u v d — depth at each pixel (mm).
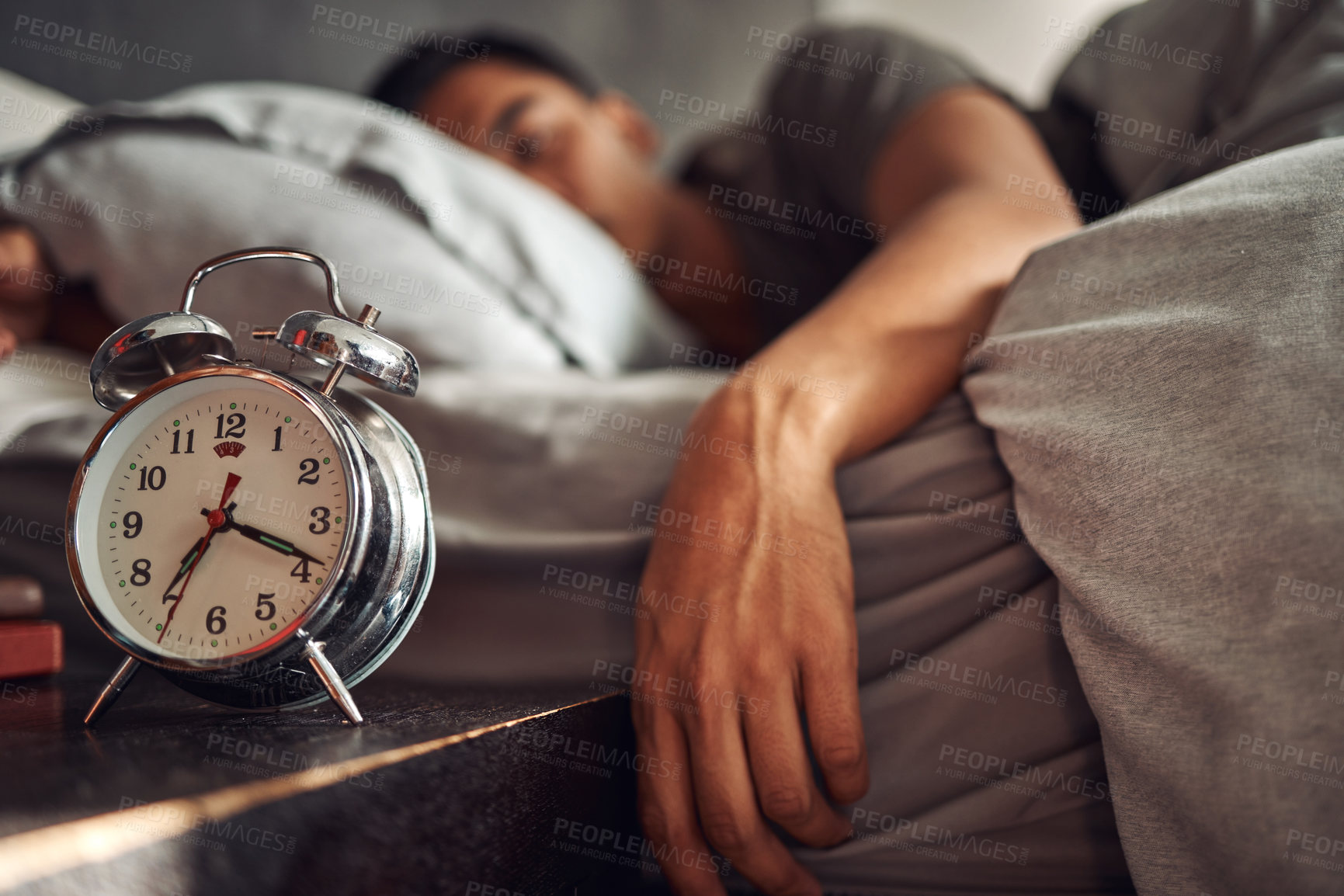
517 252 1069
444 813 374
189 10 1531
